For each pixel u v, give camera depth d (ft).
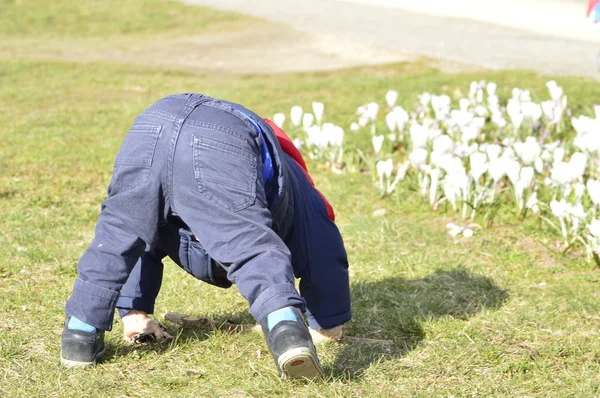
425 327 17.89
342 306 15.99
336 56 70.49
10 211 26.78
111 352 16.33
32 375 15.25
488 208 25.94
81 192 29.60
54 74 61.67
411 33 78.59
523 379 15.44
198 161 13.43
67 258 22.27
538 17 84.79
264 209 13.66
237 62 70.79
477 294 19.95
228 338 17.12
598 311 18.85
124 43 86.02
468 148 28.45
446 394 14.79
